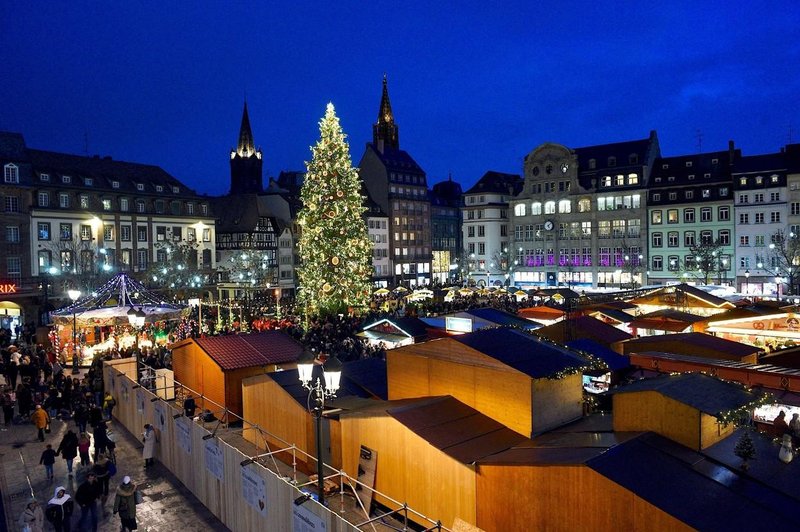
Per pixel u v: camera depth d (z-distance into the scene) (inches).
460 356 623.5
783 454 453.4
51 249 2527.1
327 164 2090.3
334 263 2079.2
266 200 3722.9
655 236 3356.3
